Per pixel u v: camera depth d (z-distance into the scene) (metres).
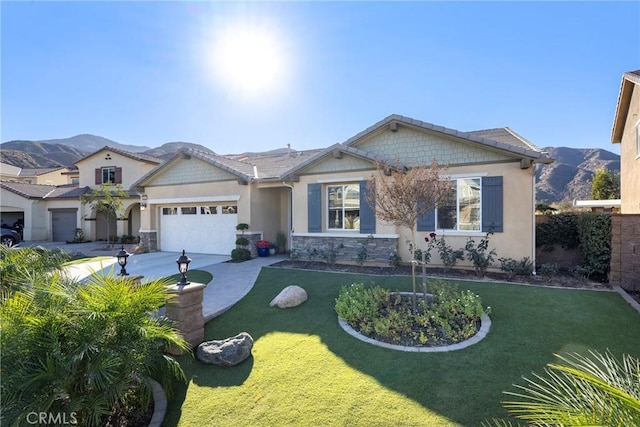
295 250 13.59
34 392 3.43
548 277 9.73
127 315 4.18
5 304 3.81
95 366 3.67
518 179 10.50
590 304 7.15
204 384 4.78
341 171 12.73
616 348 5.28
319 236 13.08
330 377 4.75
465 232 11.06
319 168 13.16
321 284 9.46
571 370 2.25
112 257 16.36
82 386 3.79
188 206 17.56
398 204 7.01
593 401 2.37
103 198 22.88
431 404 4.04
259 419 3.95
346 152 12.30
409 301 7.57
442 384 4.45
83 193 25.88
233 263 13.69
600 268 9.23
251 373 5.00
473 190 11.12
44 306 3.91
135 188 18.16
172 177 17.55
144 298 4.43
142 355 4.18
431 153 11.74
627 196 15.06
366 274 10.60
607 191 29.33
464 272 10.62
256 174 16.42
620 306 7.00
